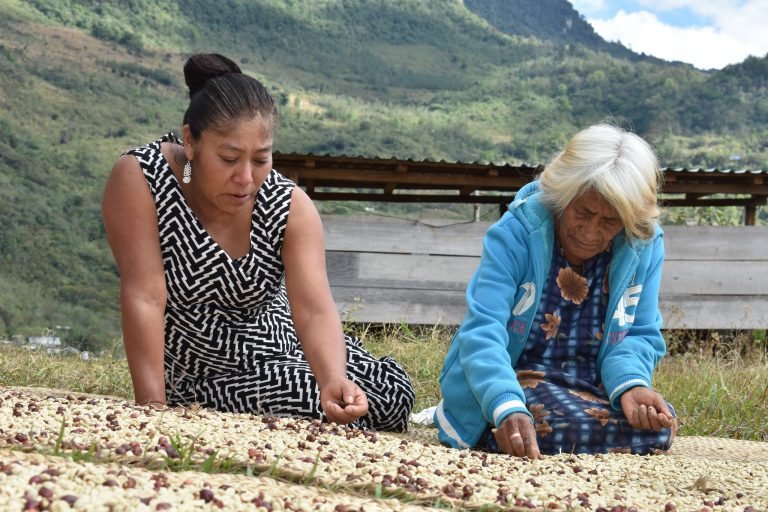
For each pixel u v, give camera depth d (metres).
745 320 9.41
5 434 2.26
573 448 3.44
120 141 106.25
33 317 51.88
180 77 152.00
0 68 120.56
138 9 183.88
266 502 1.88
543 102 169.38
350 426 3.70
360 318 8.87
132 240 3.31
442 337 8.05
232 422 2.79
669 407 3.61
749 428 5.08
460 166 9.62
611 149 3.32
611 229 3.42
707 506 2.44
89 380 5.31
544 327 3.68
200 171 3.11
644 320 3.75
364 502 2.08
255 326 3.68
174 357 3.66
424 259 8.97
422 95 197.25
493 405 3.29
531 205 3.62
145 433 2.48
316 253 3.53
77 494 1.75
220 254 3.41
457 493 2.27
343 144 130.38
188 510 1.76
